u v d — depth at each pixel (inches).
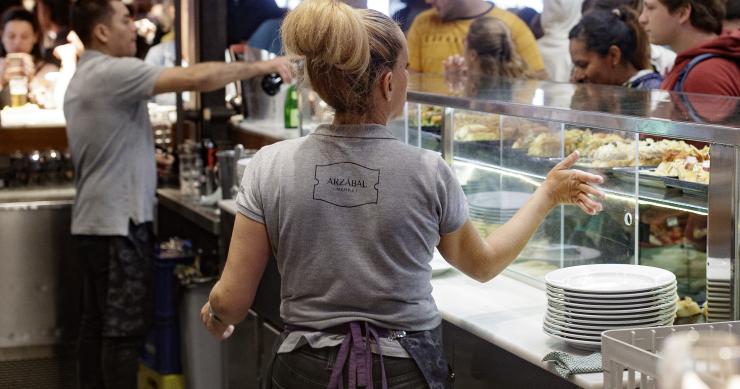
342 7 73.3
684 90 136.9
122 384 171.3
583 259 99.3
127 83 164.6
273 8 205.9
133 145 168.9
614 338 68.3
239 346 155.6
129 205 168.7
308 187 75.7
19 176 207.9
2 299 197.8
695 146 85.6
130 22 171.3
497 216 111.7
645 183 90.4
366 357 75.4
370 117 76.6
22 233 197.0
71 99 168.1
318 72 75.0
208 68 166.6
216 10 201.3
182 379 179.9
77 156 169.6
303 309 77.7
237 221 79.4
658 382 62.5
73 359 202.7
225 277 79.4
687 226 86.3
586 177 82.2
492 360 90.0
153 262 177.3
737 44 134.3
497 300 100.2
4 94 215.8
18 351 200.8
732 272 79.7
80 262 172.4
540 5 183.2
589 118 92.2
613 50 170.2
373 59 74.7
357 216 75.1
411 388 76.5
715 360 32.7
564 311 83.3
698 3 153.3
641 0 164.1
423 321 77.9
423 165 76.0
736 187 78.3
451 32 196.9
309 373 77.0
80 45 217.0
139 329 171.2
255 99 205.2
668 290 82.9
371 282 75.4
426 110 125.8
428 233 76.4
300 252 76.5
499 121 109.7
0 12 213.3
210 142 195.6
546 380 82.5
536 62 185.5
